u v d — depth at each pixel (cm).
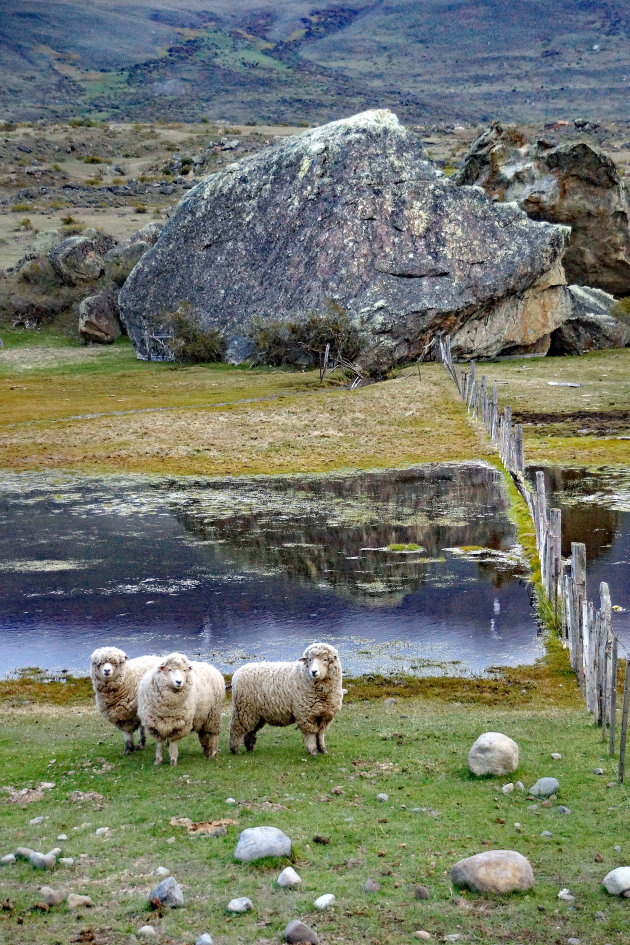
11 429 4772
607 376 6028
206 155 15525
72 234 9988
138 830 912
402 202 7131
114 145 16825
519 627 2005
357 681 1705
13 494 3531
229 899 758
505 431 3841
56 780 1102
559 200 8219
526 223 7169
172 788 1043
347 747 1223
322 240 7075
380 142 7431
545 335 7331
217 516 3123
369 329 6550
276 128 19812
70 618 2123
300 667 1161
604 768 1091
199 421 4888
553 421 4694
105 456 4191
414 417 4884
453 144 18362
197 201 7988
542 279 7144
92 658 1205
